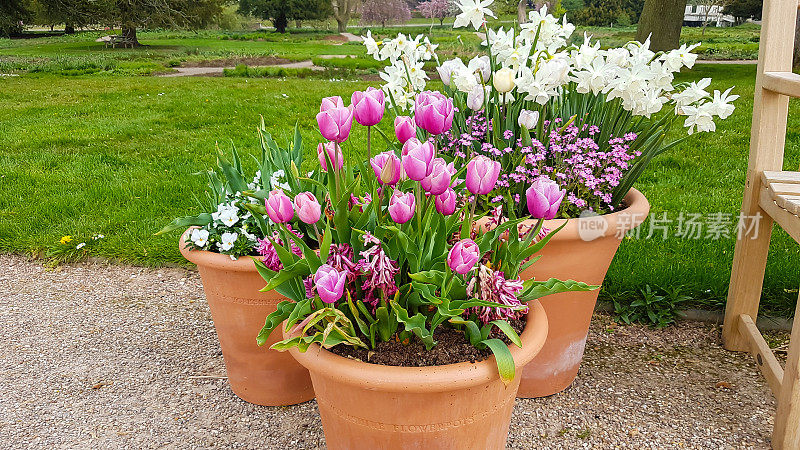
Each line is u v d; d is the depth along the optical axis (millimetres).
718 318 2707
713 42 20531
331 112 1443
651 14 12531
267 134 2268
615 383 2303
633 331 2656
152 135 6203
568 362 2205
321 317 1388
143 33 37062
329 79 12992
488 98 2188
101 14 24656
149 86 10656
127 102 8531
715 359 2443
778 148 2295
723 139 5305
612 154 2010
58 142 5887
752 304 2432
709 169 4430
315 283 1367
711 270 2859
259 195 1910
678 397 2209
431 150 1320
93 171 4762
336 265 1438
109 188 4285
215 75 14680
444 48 12430
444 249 1496
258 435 2066
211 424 2127
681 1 12344
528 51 2023
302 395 2225
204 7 27219
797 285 2721
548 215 1416
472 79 1915
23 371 2449
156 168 4879
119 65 16469
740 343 2479
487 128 2074
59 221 3799
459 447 1477
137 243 3445
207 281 2055
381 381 1346
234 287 1996
